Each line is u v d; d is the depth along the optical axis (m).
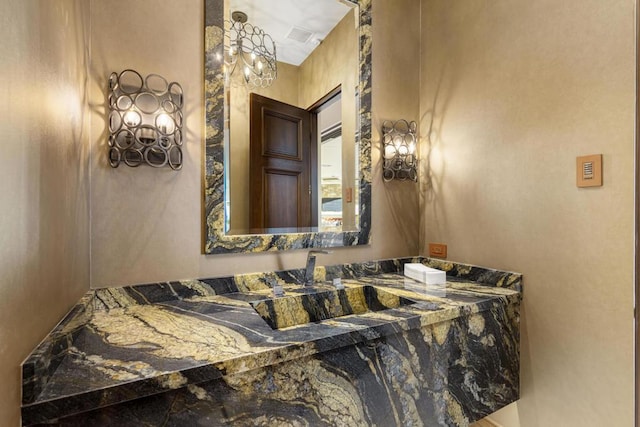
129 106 1.19
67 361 0.77
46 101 0.73
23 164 0.62
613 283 1.15
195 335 0.93
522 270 1.45
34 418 0.60
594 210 1.20
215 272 1.38
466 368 1.25
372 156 1.81
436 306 1.21
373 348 1.02
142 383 0.68
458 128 1.74
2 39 0.54
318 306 1.42
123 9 1.20
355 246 1.77
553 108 1.33
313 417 0.90
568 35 1.28
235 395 0.80
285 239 1.54
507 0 1.51
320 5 1.65
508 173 1.50
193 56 1.33
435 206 1.88
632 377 1.10
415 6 1.96
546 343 1.36
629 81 1.11
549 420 1.35
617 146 1.14
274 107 1.53
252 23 1.47
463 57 1.72
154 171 1.25
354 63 1.75
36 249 0.67
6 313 0.55
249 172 1.46
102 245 1.17
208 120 1.35
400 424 1.06
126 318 1.08
